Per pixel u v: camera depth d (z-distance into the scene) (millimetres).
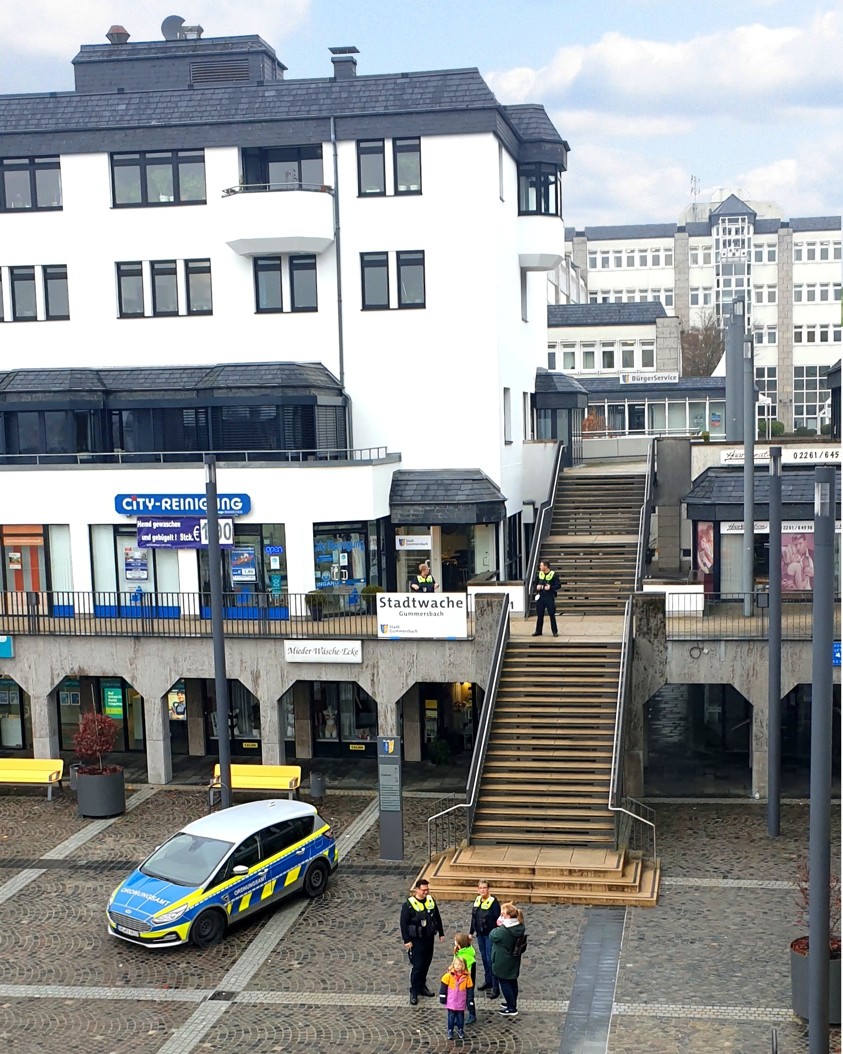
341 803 27562
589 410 59812
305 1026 16625
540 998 17219
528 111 37281
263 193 32438
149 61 37375
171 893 19328
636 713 26547
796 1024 16203
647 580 29828
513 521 36250
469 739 31562
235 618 30672
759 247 102500
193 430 32719
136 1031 16625
